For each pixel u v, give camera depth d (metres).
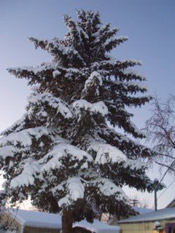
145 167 10.87
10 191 10.58
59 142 10.97
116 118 13.77
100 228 22.09
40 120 12.14
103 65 13.56
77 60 13.87
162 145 13.78
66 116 10.69
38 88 14.31
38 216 20.38
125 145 13.06
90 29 15.33
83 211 12.02
